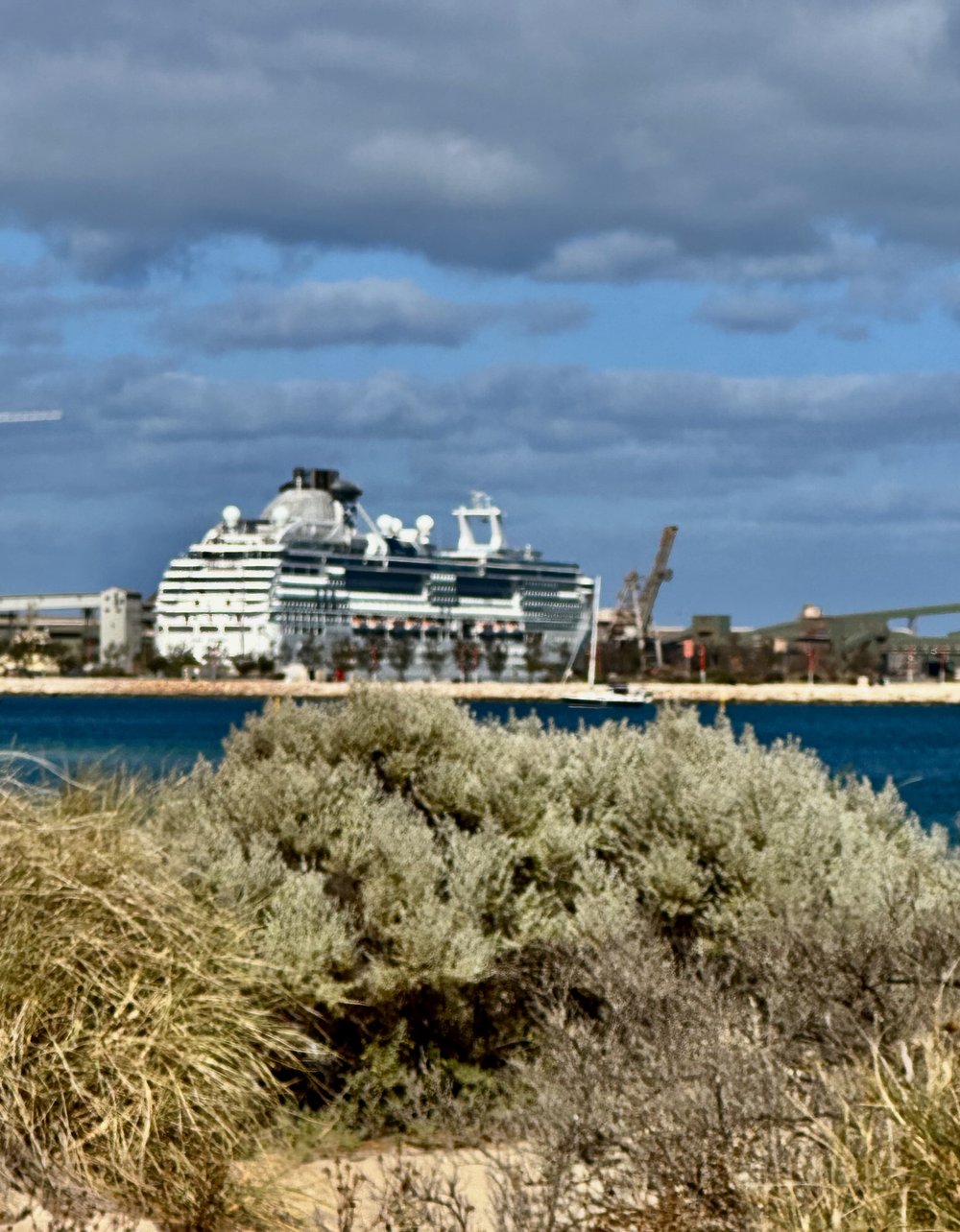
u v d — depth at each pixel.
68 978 10.73
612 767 19.53
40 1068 10.08
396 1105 13.36
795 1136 9.30
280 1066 14.05
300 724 21.00
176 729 183.38
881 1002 12.27
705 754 21.11
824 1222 8.23
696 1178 9.11
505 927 16.73
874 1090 9.41
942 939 13.91
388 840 16.92
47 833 12.09
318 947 14.61
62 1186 9.49
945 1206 8.16
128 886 11.80
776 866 17.03
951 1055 9.58
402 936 15.18
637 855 17.62
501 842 17.45
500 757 19.78
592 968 14.29
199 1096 10.55
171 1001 10.97
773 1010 12.26
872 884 16.94
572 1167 9.73
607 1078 10.34
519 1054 14.84
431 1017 15.39
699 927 16.77
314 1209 10.20
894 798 21.31
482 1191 10.98
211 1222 9.98
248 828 17.44
